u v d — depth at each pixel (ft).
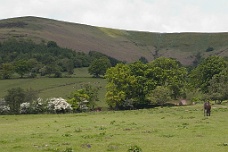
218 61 386.52
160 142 93.91
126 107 352.28
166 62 385.70
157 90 333.01
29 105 328.29
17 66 537.24
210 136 105.50
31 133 121.29
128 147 85.76
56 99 330.95
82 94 343.67
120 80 345.31
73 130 127.85
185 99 375.66
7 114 326.03
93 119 188.75
